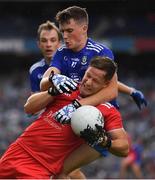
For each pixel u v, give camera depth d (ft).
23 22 301.43
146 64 301.63
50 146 47.11
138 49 288.51
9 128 215.31
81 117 44.68
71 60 51.80
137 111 230.48
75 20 49.98
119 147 46.60
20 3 309.42
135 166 151.43
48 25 68.18
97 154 49.90
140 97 61.62
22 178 46.78
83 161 49.21
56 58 52.54
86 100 47.16
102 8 302.45
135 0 294.05
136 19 298.97
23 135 48.19
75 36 50.31
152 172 165.89
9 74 299.79
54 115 47.47
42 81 48.24
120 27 295.07
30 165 47.11
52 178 47.50
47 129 47.39
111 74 47.19
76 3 299.38
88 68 47.65
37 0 278.46
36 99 46.85
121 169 153.48
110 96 48.01
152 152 179.93
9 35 291.17
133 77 290.76
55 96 46.88
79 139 47.73
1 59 308.19
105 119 47.55
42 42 68.13
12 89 270.05
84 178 64.59
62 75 48.03
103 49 51.65
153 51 293.84
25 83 281.95
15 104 246.27
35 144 47.34
